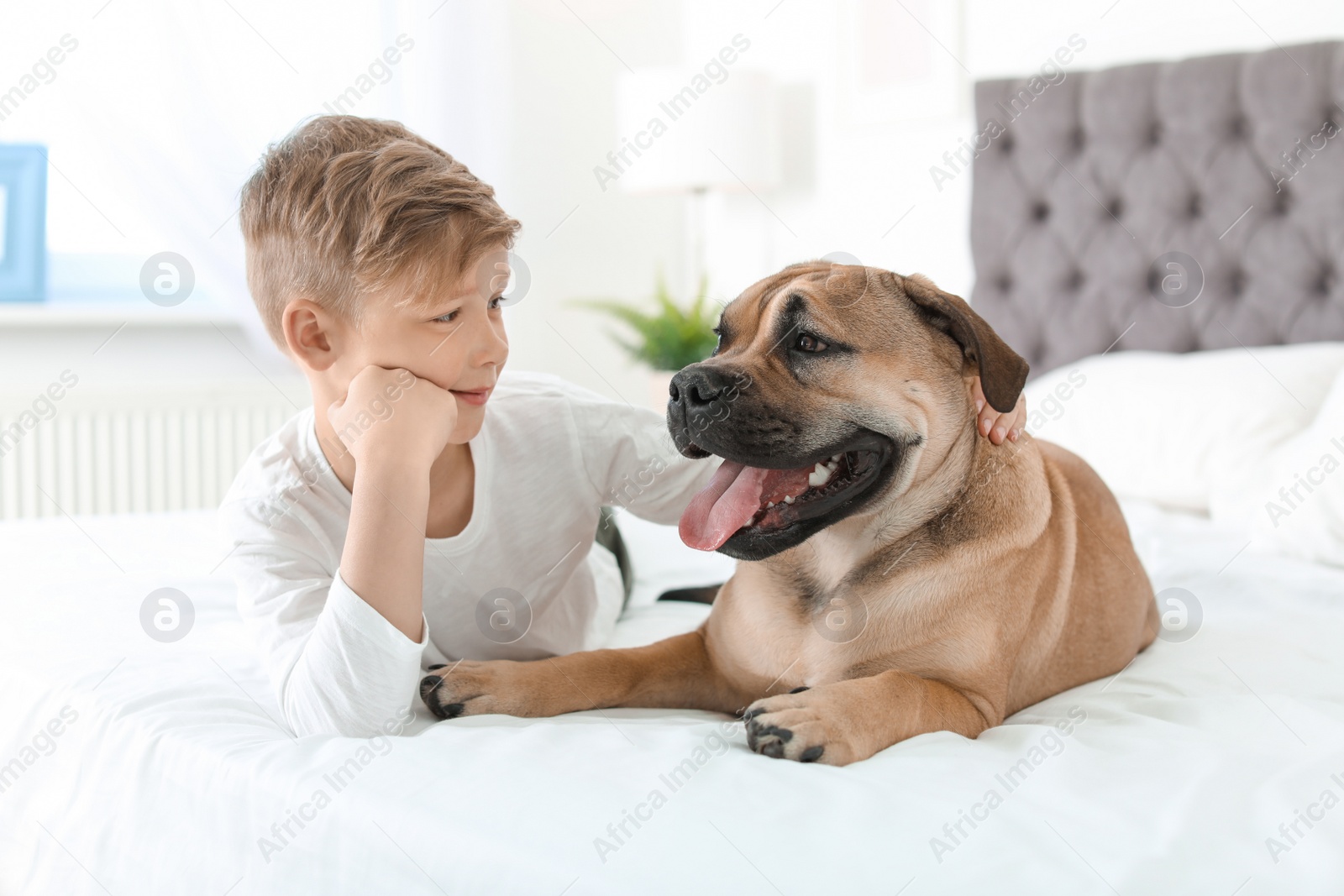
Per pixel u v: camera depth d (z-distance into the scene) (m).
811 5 4.21
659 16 4.84
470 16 4.21
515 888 0.83
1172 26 3.17
